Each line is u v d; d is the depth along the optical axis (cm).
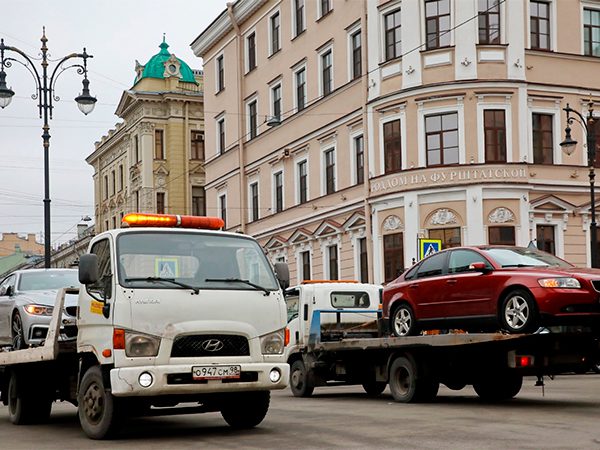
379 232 3259
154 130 5966
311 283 1856
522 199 3058
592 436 973
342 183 3591
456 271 1449
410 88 3139
